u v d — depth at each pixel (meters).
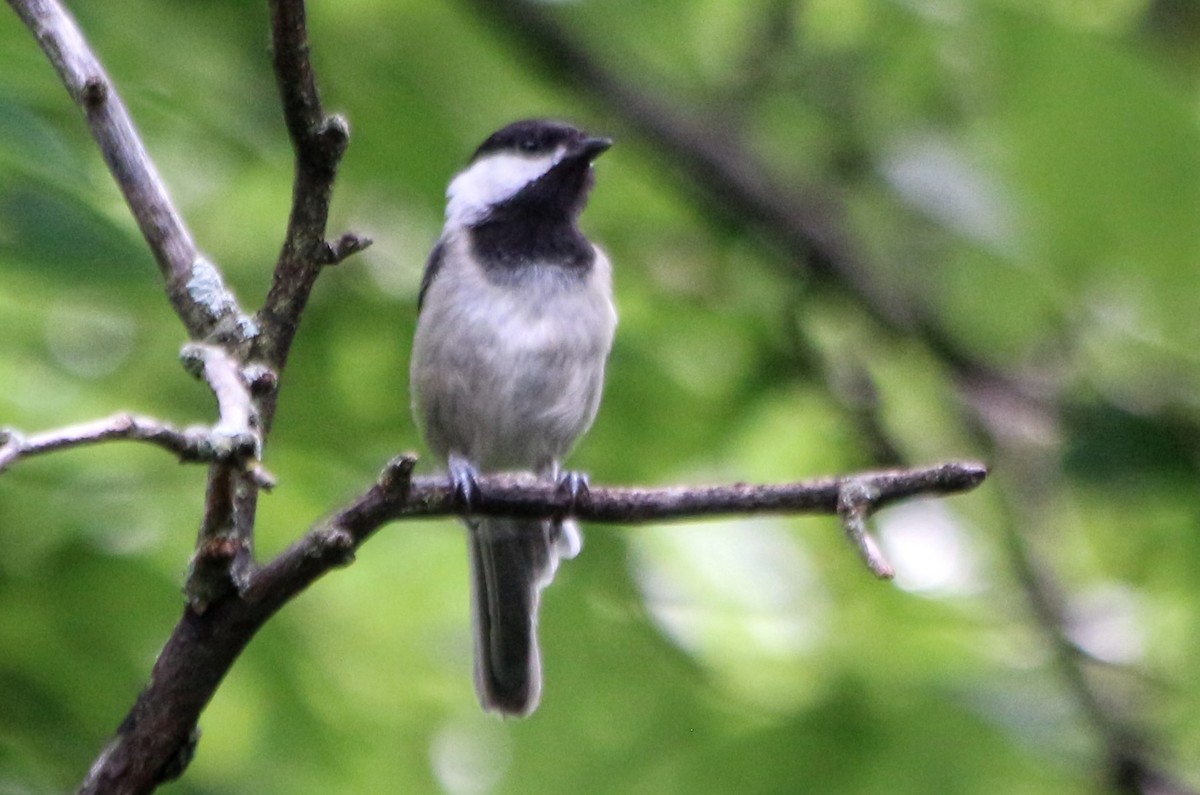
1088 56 9.07
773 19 10.91
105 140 4.85
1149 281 9.57
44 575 8.26
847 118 11.00
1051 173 9.41
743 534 11.45
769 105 11.18
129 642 8.28
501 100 11.33
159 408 9.12
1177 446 9.31
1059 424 10.06
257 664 8.72
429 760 10.06
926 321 10.90
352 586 10.52
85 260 7.38
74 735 7.94
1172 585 10.39
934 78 10.66
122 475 8.80
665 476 10.76
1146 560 10.65
